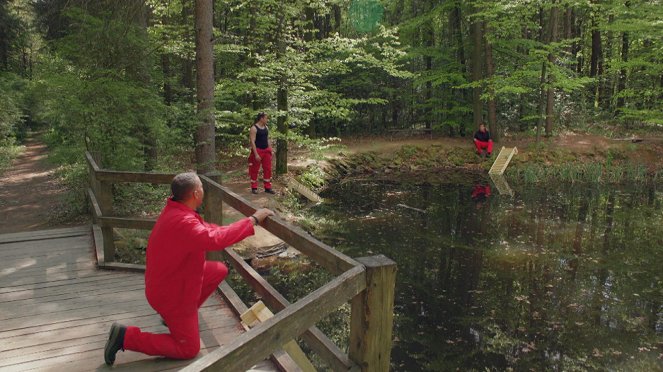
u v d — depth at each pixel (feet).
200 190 8.50
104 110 23.02
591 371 15.88
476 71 60.59
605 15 66.95
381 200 41.81
